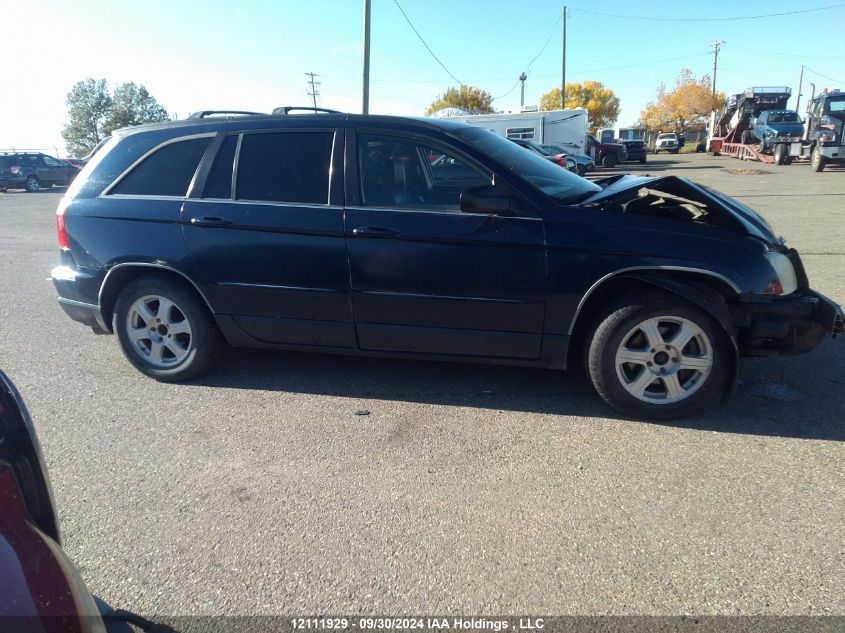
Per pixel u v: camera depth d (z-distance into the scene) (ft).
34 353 16.69
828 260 25.36
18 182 86.48
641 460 10.56
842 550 8.17
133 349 14.39
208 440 11.60
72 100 165.17
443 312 12.25
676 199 12.69
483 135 13.61
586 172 85.51
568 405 12.79
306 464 10.68
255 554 8.38
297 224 12.54
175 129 13.89
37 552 4.73
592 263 11.35
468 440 11.42
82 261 14.02
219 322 13.61
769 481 9.80
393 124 12.64
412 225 11.99
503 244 11.60
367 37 58.23
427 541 8.58
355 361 15.51
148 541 8.70
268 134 13.19
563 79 128.16
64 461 10.92
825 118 72.13
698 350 11.51
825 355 15.08
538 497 9.55
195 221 13.07
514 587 7.67
